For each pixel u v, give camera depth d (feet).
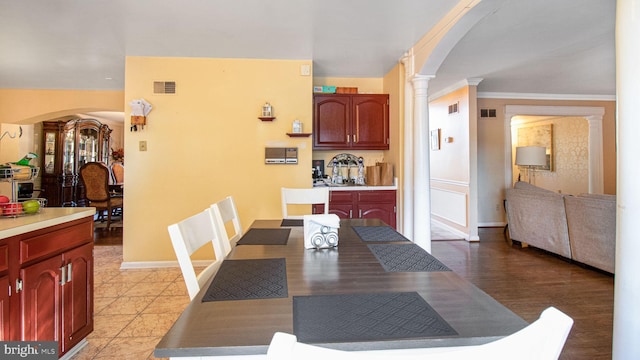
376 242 5.68
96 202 18.63
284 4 8.11
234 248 5.28
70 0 7.88
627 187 4.54
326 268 4.29
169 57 11.97
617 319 4.68
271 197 12.33
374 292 3.47
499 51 11.89
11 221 5.45
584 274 11.24
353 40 10.43
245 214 12.26
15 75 14.69
